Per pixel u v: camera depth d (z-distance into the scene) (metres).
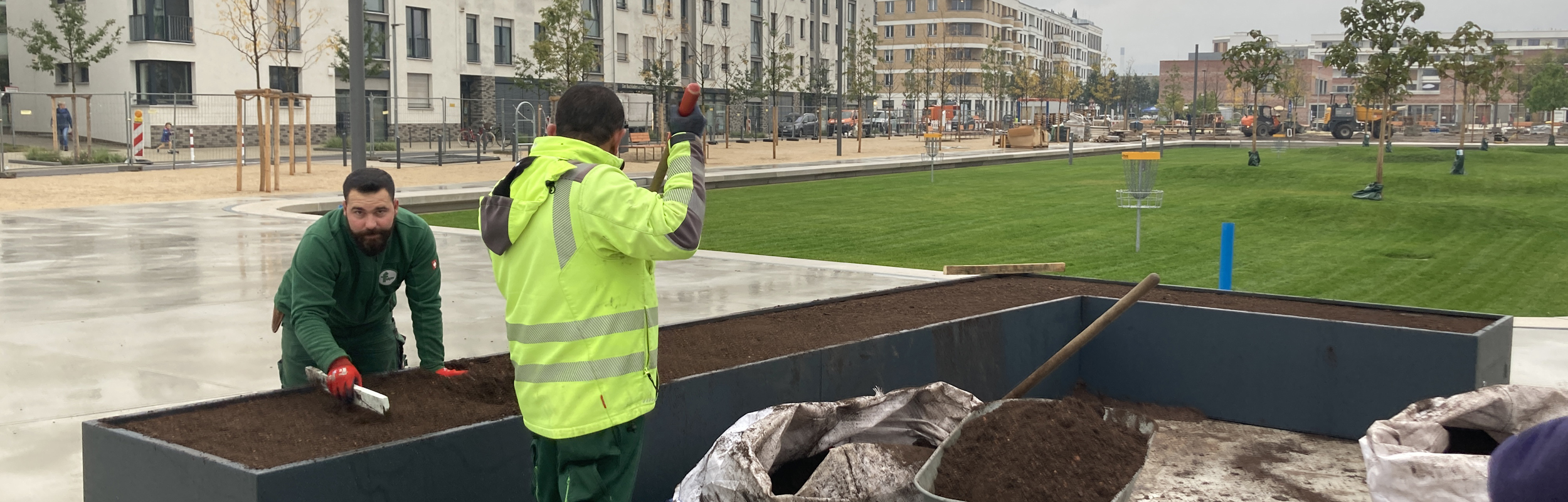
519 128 49.50
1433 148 39.16
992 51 87.38
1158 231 14.73
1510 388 4.01
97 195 18.80
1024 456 3.43
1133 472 3.41
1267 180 24.14
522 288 2.89
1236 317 5.56
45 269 10.21
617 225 2.76
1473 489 3.23
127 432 3.20
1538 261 11.88
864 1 81.62
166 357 6.57
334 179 22.89
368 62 41.81
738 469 3.28
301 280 3.69
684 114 2.91
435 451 3.21
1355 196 19.83
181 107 38.31
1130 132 66.44
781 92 66.56
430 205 17.55
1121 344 6.00
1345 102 123.19
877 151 42.03
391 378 4.02
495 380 4.07
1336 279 10.49
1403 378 5.09
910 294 6.63
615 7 53.47
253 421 3.42
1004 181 25.48
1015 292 6.66
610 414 2.86
